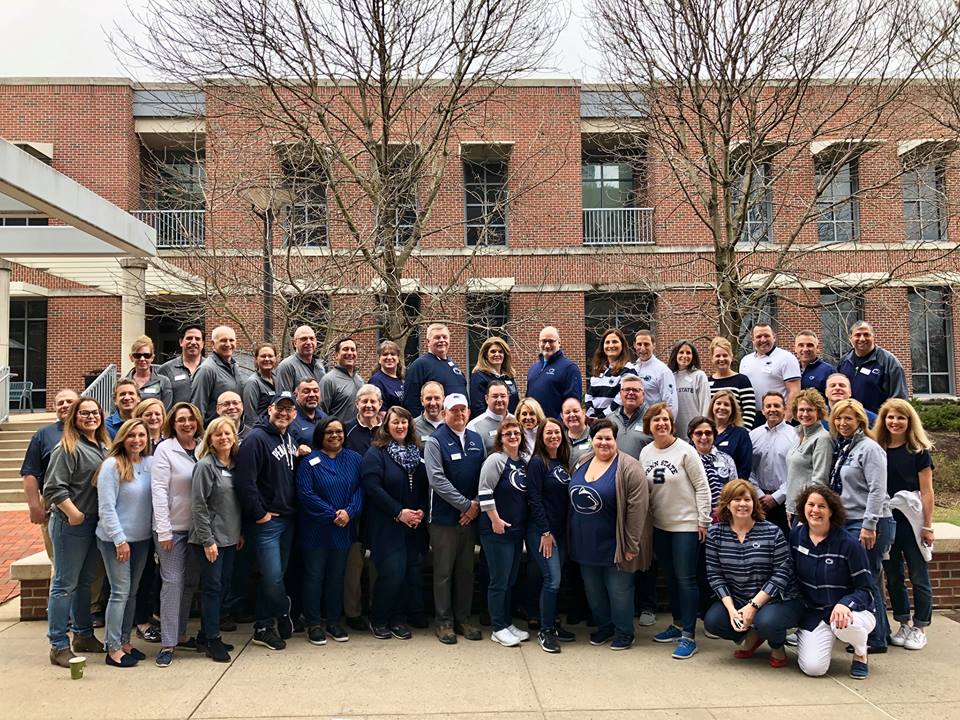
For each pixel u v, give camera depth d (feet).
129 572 18.49
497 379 24.29
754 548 18.42
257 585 22.08
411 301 62.59
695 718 15.31
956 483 45.50
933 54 38.52
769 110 41.63
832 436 19.58
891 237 63.57
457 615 20.97
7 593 25.45
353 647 19.72
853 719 15.23
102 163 66.28
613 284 62.90
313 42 38.09
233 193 42.88
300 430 21.26
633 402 21.66
